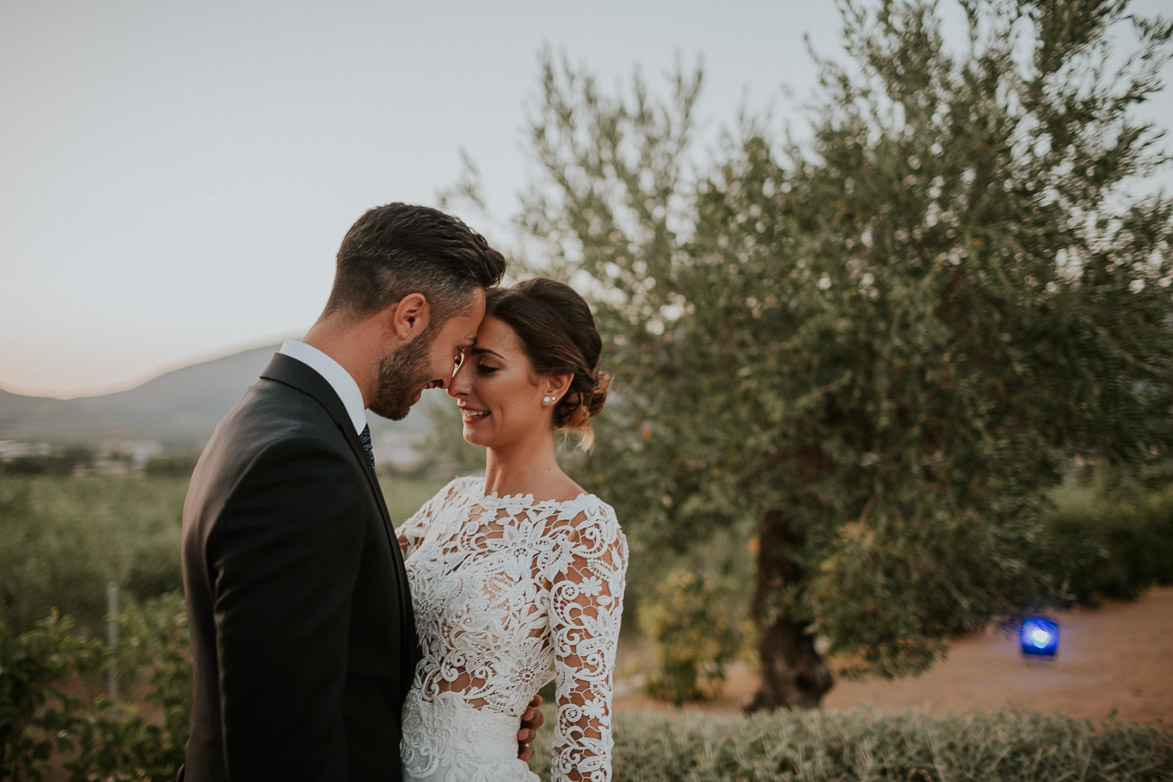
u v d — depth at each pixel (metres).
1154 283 2.87
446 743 1.42
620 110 4.19
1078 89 2.82
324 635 1.01
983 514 3.08
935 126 3.07
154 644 2.83
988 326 3.08
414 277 1.27
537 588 1.42
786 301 3.36
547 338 1.50
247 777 0.95
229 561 0.98
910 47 3.09
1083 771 2.30
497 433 1.54
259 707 0.94
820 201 3.43
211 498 1.05
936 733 2.53
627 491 3.95
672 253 3.85
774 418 3.22
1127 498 3.28
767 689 4.49
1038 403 3.08
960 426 3.13
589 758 1.31
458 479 1.86
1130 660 5.17
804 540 4.31
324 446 1.08
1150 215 2.82
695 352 3.78
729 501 3.60
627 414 4.04
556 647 1.38
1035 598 3.32
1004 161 2.97
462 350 1.48
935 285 2.96
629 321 3.86
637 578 4.72
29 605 5.96
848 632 3.32
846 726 2.67
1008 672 5.42
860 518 3.34
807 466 3.69
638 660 7.46
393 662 1.27
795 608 3.61
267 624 0.96
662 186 4.09
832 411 3.68
